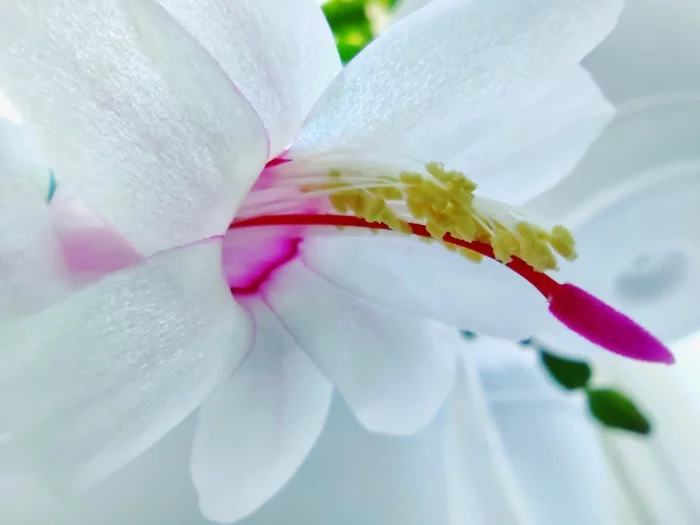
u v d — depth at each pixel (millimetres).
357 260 49
